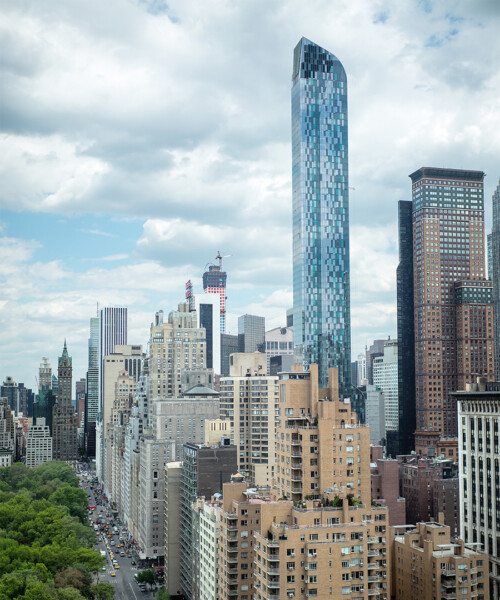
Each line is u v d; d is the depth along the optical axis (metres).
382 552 184.50
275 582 176.75
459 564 197.62
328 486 191.25
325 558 178.00
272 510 184.88
